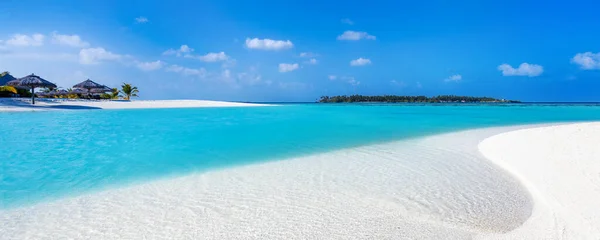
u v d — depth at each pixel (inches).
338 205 165.8
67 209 161.8
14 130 512.7
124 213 155.7
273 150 337.7
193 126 605.9
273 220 146.8
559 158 244.4
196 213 154.9
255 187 197.5
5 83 1492.4
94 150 340.5
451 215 152.0
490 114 1017.5
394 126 595.5
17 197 181.9
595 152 260.7
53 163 274.4
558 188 176.6
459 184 202.1
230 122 698.8
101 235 132.2
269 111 1189.7
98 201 173.5
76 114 867.4
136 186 202.2
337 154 311.3
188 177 223.9
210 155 310.5
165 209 160.4
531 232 128.3
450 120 764.6
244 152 326.3
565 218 136.7
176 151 333.7
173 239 128.3
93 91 1611.7
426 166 253.9
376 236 130.3
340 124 651.5
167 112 1040.8
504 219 146.3
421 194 183.0
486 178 215.2
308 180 213.8
